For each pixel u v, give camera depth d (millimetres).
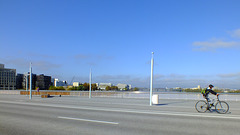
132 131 6957
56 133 6676
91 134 6531
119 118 9680
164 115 10695
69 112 11922
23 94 40906
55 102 20531
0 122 8703
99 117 9992
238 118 9734
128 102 20594
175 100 24344
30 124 8219
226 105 11531
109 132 6812
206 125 8023
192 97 26172
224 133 6723
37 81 110938
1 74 94188
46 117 10016
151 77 17391
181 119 9414
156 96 17875
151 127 7633
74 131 6957
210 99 12031
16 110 13047
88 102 20578
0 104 17719
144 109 13617
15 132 6828
